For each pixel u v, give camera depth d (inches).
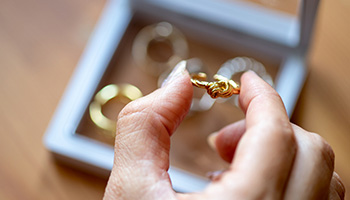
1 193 14.8
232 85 11.6
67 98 14.8
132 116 10.5
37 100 15.5
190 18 15.7
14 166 15.0
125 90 15.9
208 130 15.7
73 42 16.1
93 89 15.1
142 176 10.2
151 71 16.4
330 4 16.0
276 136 9.8
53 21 16.2
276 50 15.4
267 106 10.2
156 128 10.5
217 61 16.4
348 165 14.9
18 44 15.9
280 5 14.6
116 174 10.4
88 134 15.6
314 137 10.3
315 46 15.9
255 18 15.2
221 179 9.8
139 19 16.6
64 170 15.1
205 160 15.3
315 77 15.7
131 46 16.5
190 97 10.8
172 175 14.1
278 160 9.6
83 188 15.0
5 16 16.1
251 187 9.4
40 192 14.9
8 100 15.4
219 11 15.4
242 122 12.1
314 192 10.0
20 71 15.7
